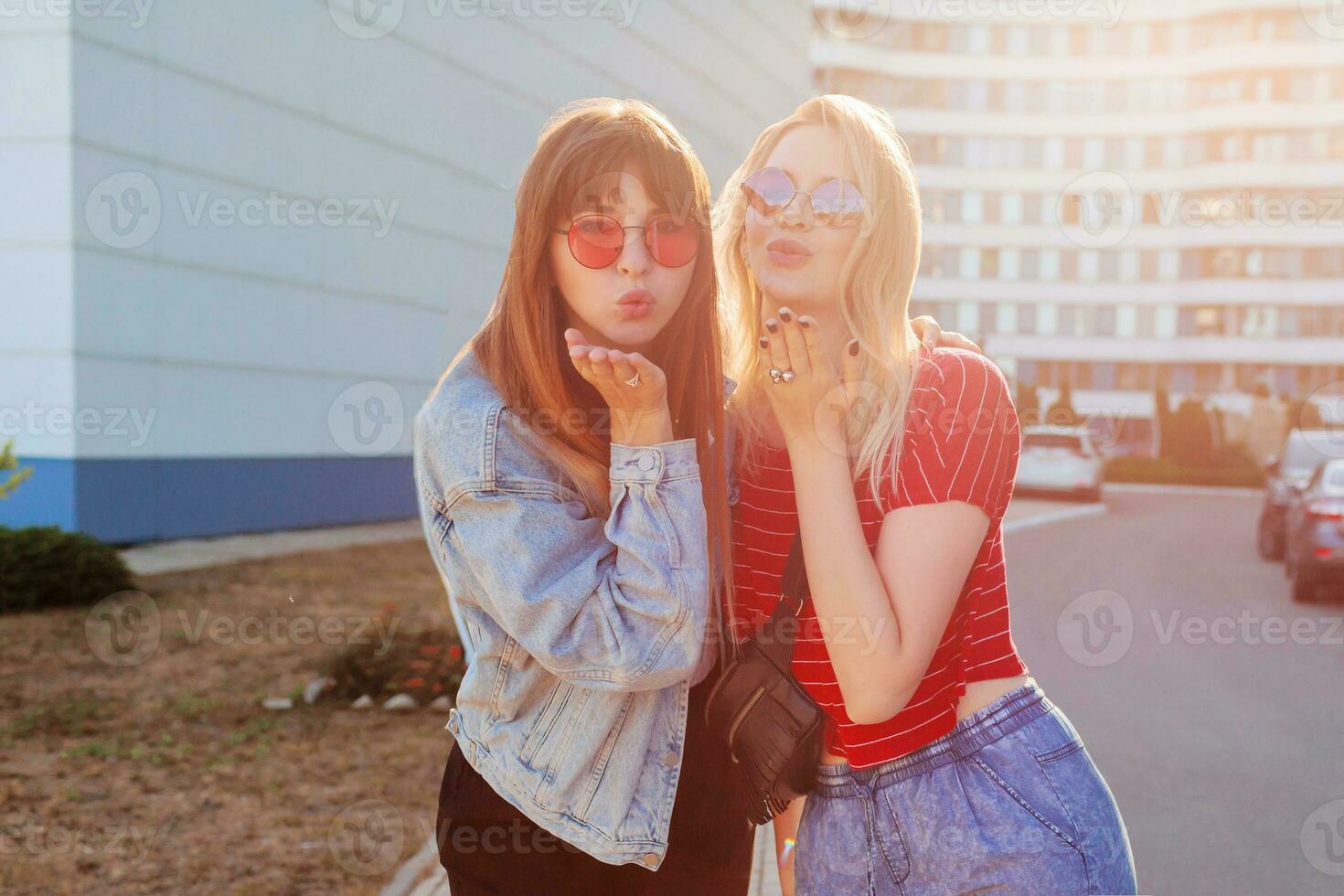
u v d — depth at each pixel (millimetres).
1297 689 6328
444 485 1411
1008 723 1384
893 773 1397
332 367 13062
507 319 1471
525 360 1432
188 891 3180
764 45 15234
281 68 11938
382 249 13500
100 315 10352
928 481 1313
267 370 12242
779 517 1513
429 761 4586
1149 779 4523
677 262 1433
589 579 1338
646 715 1480
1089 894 1312
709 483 1509
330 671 5723
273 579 9352
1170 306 25125
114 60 10289
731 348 1657
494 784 1490
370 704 5516
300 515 12859
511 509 1357
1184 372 24734
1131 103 25641
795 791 1474
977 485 1312
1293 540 9773
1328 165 25844
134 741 4836
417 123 13664
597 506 1449
